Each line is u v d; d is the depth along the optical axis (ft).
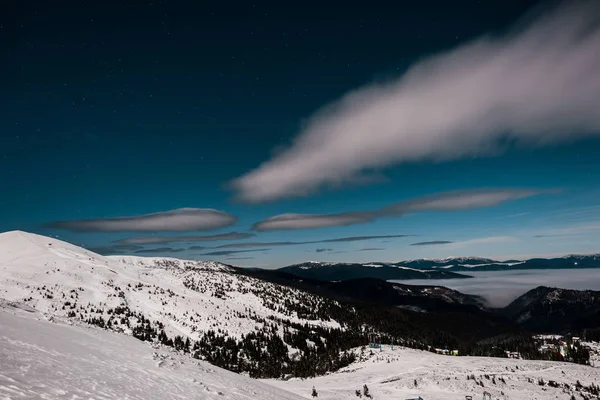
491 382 231.09
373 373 295.69
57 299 533.96
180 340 488.02
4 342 55.36
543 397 195.31
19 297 502.79
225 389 73.67
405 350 416.05
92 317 487.61
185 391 60.80
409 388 219.82
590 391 215.92
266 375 438.40
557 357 556.92
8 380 38.17
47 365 49.70
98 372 55.52
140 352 89.66
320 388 235.81
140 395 49.80
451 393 204.64
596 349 605.31
